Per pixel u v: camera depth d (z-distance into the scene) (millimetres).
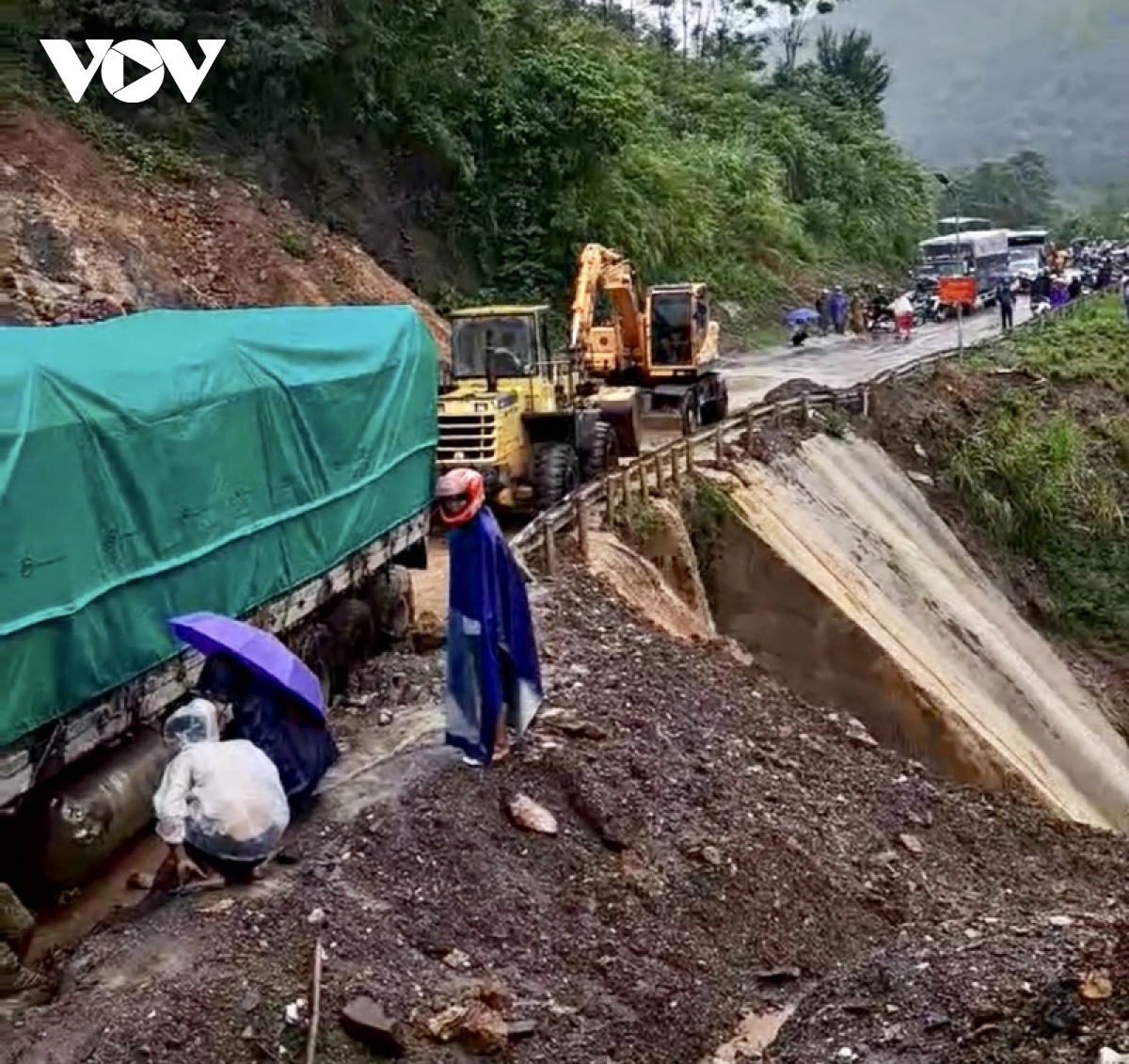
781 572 19156
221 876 8078
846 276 57469
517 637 10102
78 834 8281
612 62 43094
